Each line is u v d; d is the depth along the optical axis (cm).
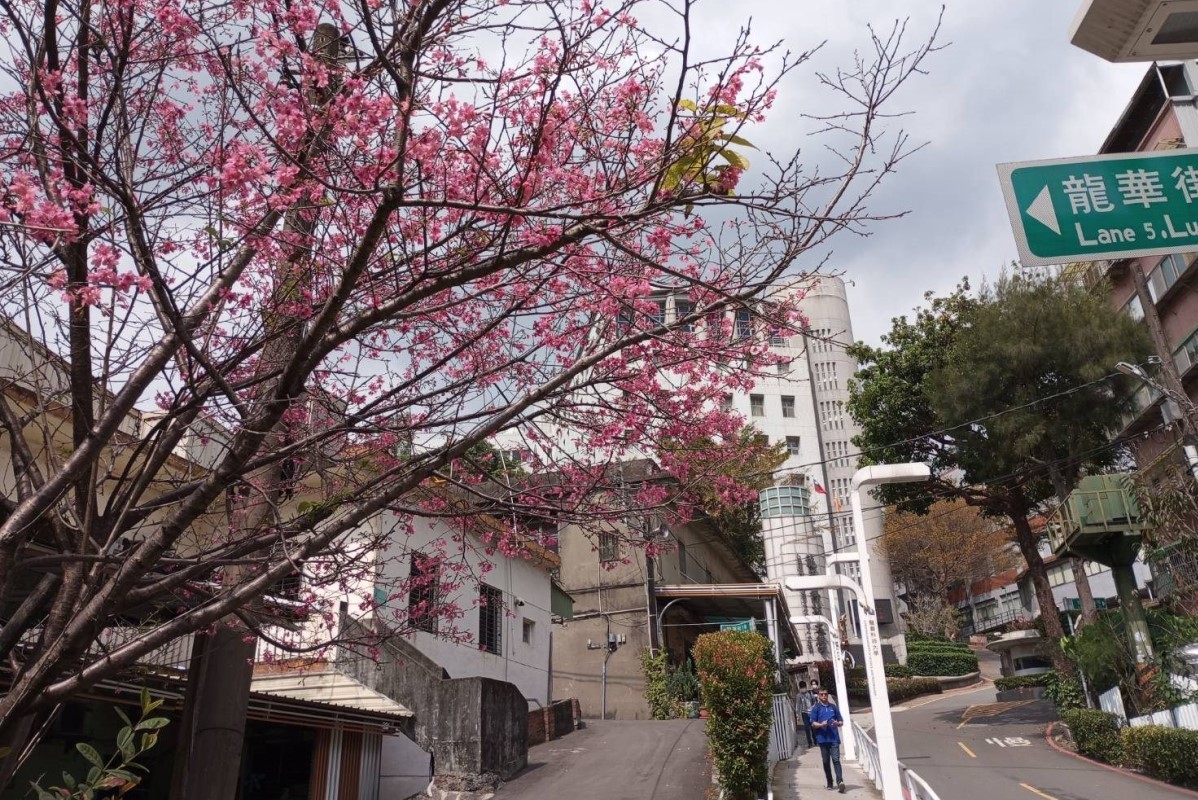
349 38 486
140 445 508
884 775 1090
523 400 494
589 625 2564
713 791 1305
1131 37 470
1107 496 2003
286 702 1030
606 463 604
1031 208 500
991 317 2303
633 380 570
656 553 645
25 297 493
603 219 464
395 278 527
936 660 4506
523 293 582
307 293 552
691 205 471
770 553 4175
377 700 1346
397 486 492
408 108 431
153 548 434
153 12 520
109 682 786
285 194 440
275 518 571
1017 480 2430
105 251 386
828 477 4788
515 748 1511
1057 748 1998
